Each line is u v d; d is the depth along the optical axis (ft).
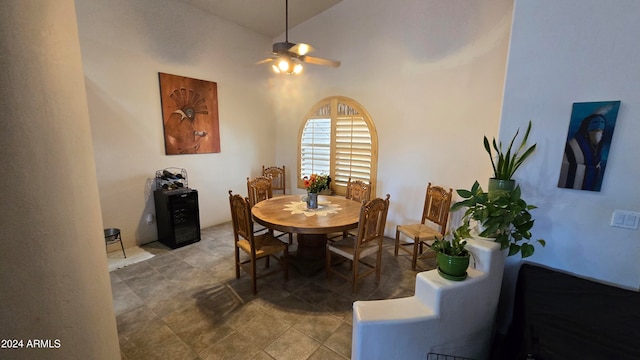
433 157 11.12
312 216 8.85
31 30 2.86
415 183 11.78
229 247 11.79
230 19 13.93
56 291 3.18
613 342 4.01
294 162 16.66
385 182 12.75
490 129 9.59
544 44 5.78
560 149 5.86
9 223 2.64
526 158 6.20
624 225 5.44
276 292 8.46
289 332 6.77
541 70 5.87
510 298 6.82
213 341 6.45
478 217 5.67
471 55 9.70
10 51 2.62
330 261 9.66
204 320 7.16
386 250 11.63
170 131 12.27
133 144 11.26
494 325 6.30
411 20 10.98
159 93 11.78
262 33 15.65
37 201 2.92
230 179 15.12
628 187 5.33
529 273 5.97
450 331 5.22
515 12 6.00
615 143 5.34
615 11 5.09
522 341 4.39
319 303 7.93
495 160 9.45
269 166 17.16
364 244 8.79
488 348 6.15
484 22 9.29
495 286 5.84
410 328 4.82
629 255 5.50
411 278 9.36
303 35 14.74
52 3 3.19
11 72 2.63
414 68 11.16
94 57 9.94
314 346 6.33
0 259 2.57
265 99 16.43
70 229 3.39
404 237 12.38
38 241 2.94
